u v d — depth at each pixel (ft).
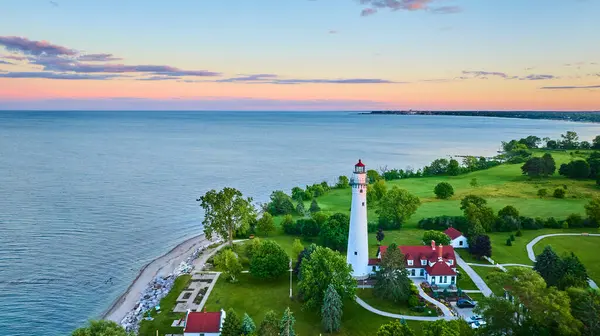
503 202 538.47
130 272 339.36
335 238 369.91
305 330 244.01
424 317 255.91
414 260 310.86
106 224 463.42
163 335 238.07
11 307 279.69
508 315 208.95
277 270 303.89
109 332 186.09
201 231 450.71
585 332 198.70
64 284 313.94
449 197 575.38
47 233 425.28
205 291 293.43
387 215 437.99
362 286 293.43
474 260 347.97
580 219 432.25
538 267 288.30
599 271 319.88
